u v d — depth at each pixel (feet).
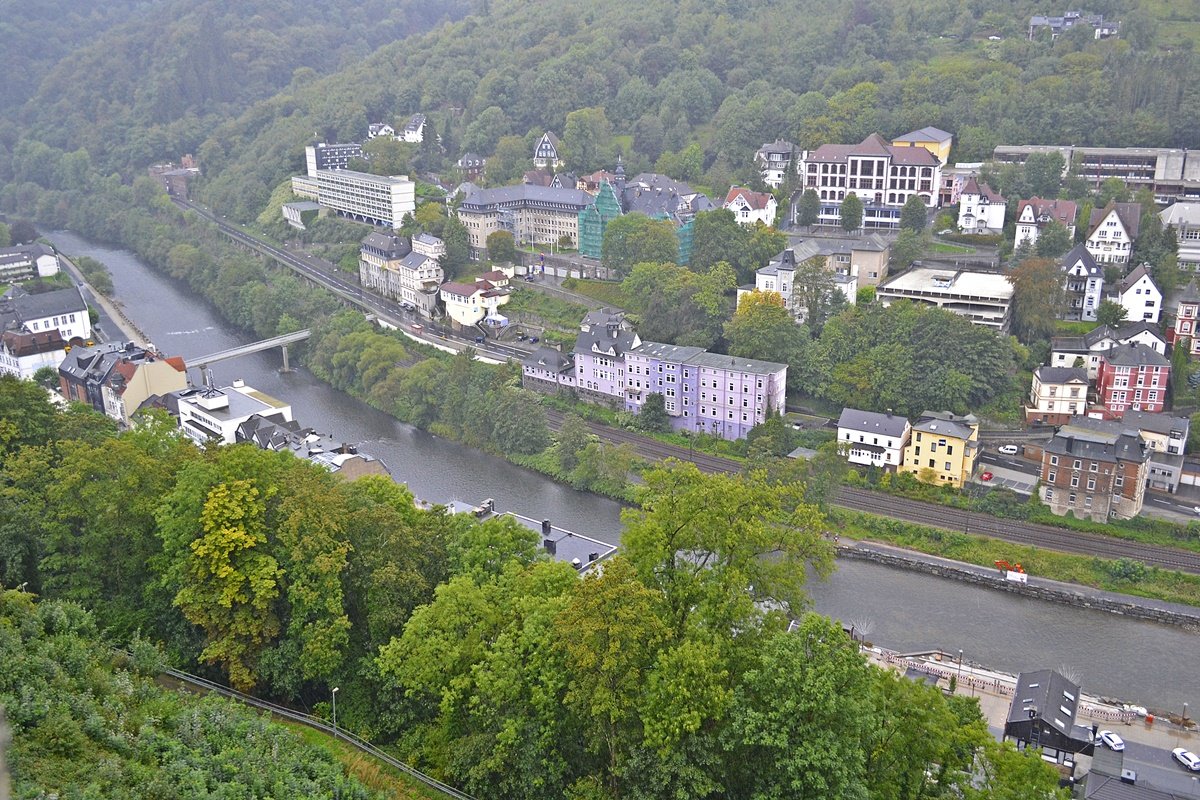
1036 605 536.01
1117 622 520.01
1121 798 361.30
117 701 287.69
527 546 386.32
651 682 269.85
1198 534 570.87
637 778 273.75
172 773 258.57
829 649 269.85
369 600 348.59
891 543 592.60
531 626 302.25
